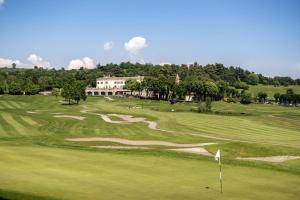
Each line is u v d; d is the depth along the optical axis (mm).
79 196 24281
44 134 66375
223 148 51969
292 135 81438
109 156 39250
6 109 131250
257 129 90312
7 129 71250
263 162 38656
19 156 37156
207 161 37844
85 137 63406
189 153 43844
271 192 27047
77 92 171625
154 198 24609
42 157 37156
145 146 55281
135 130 77125
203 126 91000
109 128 79375
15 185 26312
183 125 91250
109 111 129500
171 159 38438
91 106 161000
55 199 23359
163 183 28625
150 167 34281
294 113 161375
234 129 87750
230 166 35781
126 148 49875
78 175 30078
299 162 43531
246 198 25344
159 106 181125
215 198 25125
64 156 38250
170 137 66250
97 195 24703
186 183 28844
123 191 25969
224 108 183125
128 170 32719
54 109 137125
